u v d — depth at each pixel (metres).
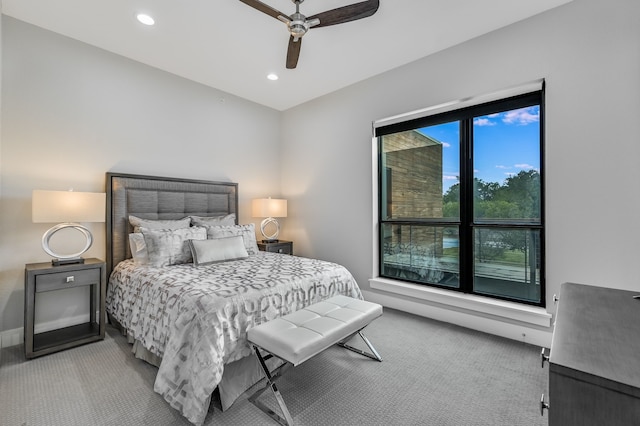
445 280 3.09
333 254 3.94
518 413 1.61
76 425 1.50
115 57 2.99
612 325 0.92
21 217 2.48
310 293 2.29
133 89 3.12
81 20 2.47
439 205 3.10
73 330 2.57
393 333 2.67
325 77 3.52
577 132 2.20
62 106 2.68
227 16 2.41
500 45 2.56
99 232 2.89
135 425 1.50
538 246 2.52
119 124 3.03
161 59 3.11
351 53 2.97
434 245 3.15
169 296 1.95
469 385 1.88
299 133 4.37
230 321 1.74
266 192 4.45
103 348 2.35
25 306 2.15
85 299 2.78
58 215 2.30
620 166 2.05
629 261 2.02
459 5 2.27
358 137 3.65
